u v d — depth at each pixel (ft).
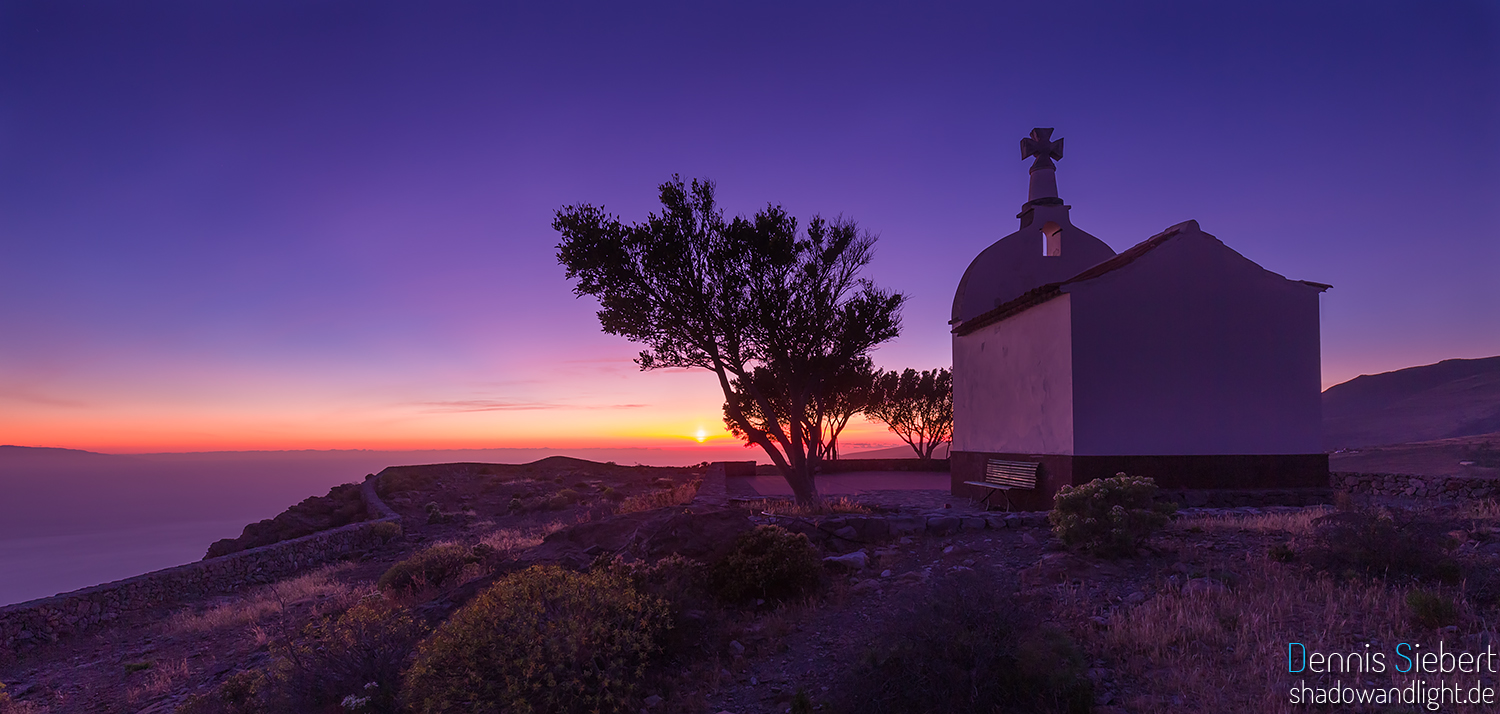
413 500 108.27
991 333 57.98
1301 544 27.17
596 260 52.49
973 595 19.74
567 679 20.40
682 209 53.67
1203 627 20.01
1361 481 57.47
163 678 36.27
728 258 53.47
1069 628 21.20
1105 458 44.24
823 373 58.29
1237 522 33.09
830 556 32.14
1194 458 44.86
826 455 116.88
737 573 29.30
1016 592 22.86
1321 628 19.60
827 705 19.02
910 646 18.60
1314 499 44.47
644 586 26.45
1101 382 44.75
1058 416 46.39
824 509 45.93
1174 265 46.26
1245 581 23.81
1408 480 53.01
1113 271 45.52
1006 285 65.57
